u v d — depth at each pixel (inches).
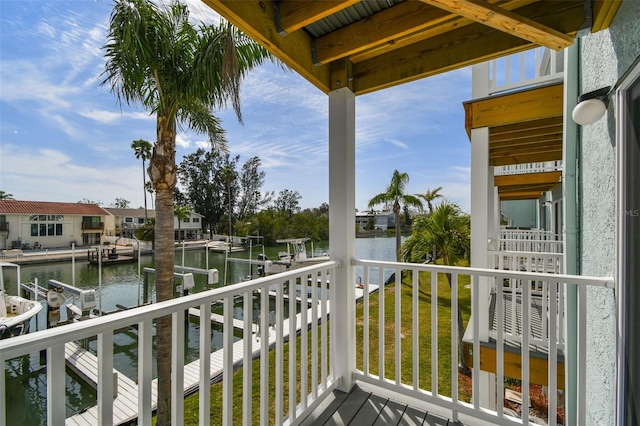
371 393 80.4
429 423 69.4
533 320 140.6
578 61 82.9
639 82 44.8
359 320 276.4
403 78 80.0
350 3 57.5
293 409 66.5
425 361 196.4
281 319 64.6
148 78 143.0
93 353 243.8
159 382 139.2
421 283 402.9
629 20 47.1
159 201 156.6
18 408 202.2
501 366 65.9
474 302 68.4
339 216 83.8
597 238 67.0
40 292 414.0
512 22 52.2
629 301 49.5
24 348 29.2
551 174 227.1
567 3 57.5
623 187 50.4
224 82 120.2
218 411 161.5
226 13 55.6
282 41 66.6
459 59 73.1
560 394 150.1
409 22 65.2
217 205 1229.1
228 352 51.6
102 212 1090.1
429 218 238.7
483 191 124.4
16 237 892.0
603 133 62.2
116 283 581.6
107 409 35.4
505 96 114.9
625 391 50.6
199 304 47.2
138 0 124.3
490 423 66.6
